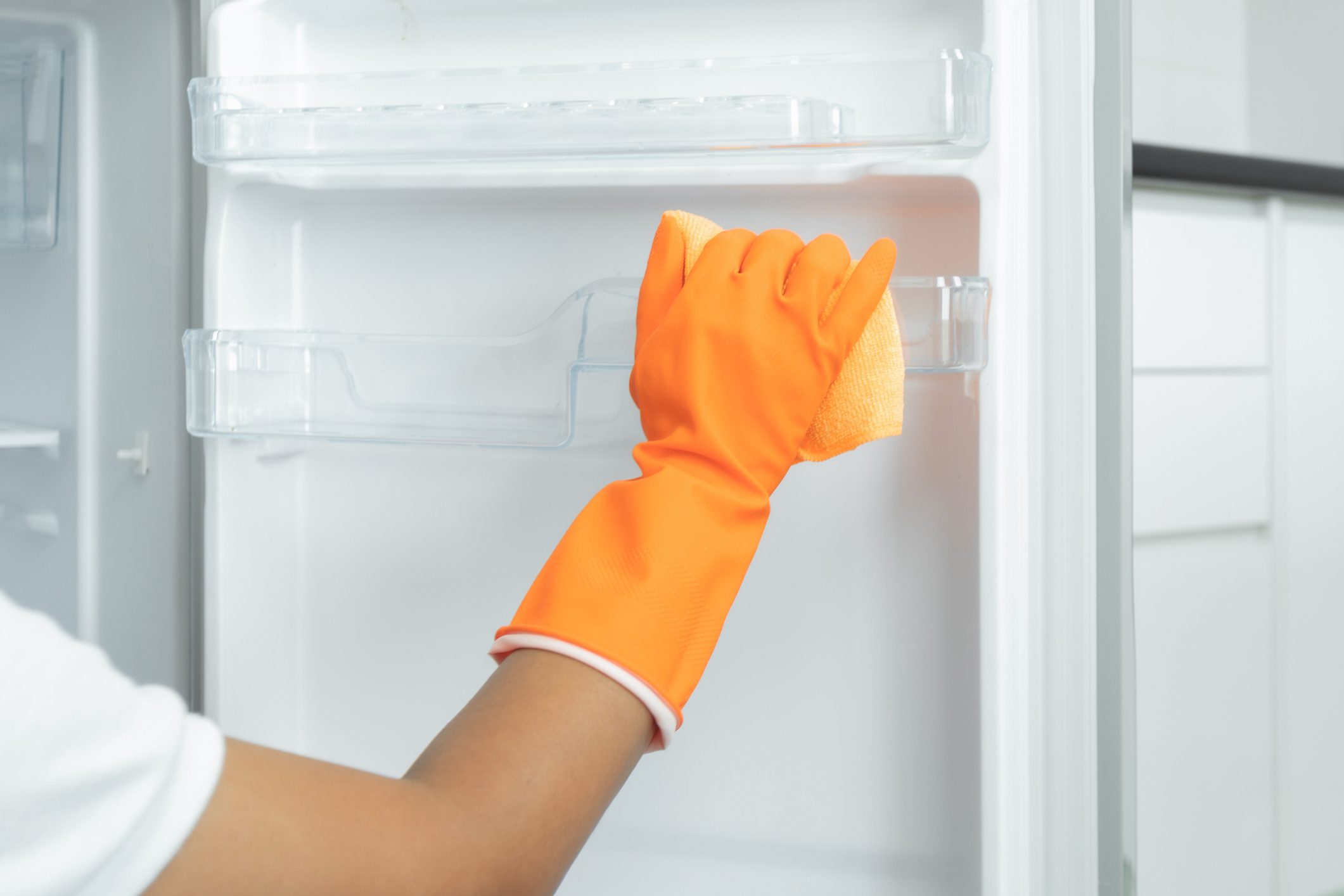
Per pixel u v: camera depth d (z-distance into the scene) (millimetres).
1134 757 581
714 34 636
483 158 591
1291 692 1185
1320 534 1200
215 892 315
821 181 610
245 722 735
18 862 281
